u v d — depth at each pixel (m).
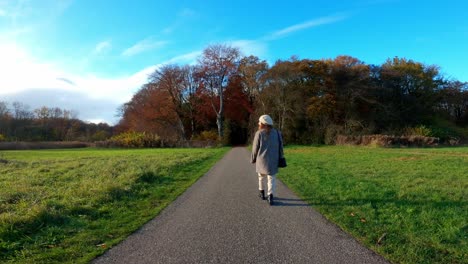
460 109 65.12
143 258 4.48
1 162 20.97
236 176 13.36
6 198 8.38
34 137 80.50
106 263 4.32
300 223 6.09
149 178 12.09
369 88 53.03
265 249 4.72
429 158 20.64
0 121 78.69
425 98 60.09
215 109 59.28
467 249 4.55
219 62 58.91
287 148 40.69
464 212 6.46
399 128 49.81
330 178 11.83
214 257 4.45
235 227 5.88
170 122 65.38
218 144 51.69
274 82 49.81
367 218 6.30
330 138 46.84
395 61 64.25
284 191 9.57
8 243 5.08
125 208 7.59
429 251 4.52
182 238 5.32
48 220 6.24
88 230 5.89
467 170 13.79
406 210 6.75
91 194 8.77
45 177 13.41
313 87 51.03
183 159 21.28
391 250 4.60
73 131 86.94
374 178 11.65
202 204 7.95
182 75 64.31
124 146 53.06
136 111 71.25
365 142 41.88
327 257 4.38
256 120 52.00
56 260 4.46
